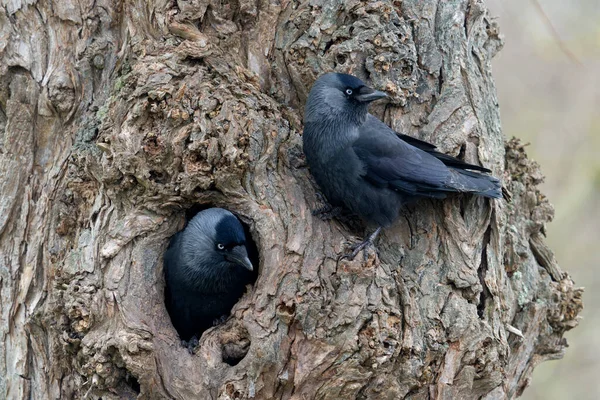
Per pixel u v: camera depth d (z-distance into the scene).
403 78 12.04
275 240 10.85
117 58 12.02
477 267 11.72
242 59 12.15
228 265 11.49
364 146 11.59
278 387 10.51
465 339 11.01
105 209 11.26
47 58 11.97
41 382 11.38
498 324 11.64
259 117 11.26
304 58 12.07
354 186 11.64
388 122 12.18
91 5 12.04
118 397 10.66
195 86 11.12
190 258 11.35
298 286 10.52
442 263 11.60
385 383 10.55
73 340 10.74
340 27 12.03
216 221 11.12
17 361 11.54
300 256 10.73
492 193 11.54
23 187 11.83
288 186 11.27
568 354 17.98
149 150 10.83
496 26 13.46
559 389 17.61
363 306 10.41
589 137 18.81
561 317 13.08
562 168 18.70
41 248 11.66
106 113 11.31
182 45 11.43
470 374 11.02
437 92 12.23
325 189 11.88
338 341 10.34
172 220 11.38
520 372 12.83
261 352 10.36
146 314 10.83
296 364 10.41
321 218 11.29
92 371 10.57
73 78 11.90
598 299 18.14
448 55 12.32
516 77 19.36
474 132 12.12
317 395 10.47
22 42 11.95
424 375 10.80
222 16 12.06
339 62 11.94
